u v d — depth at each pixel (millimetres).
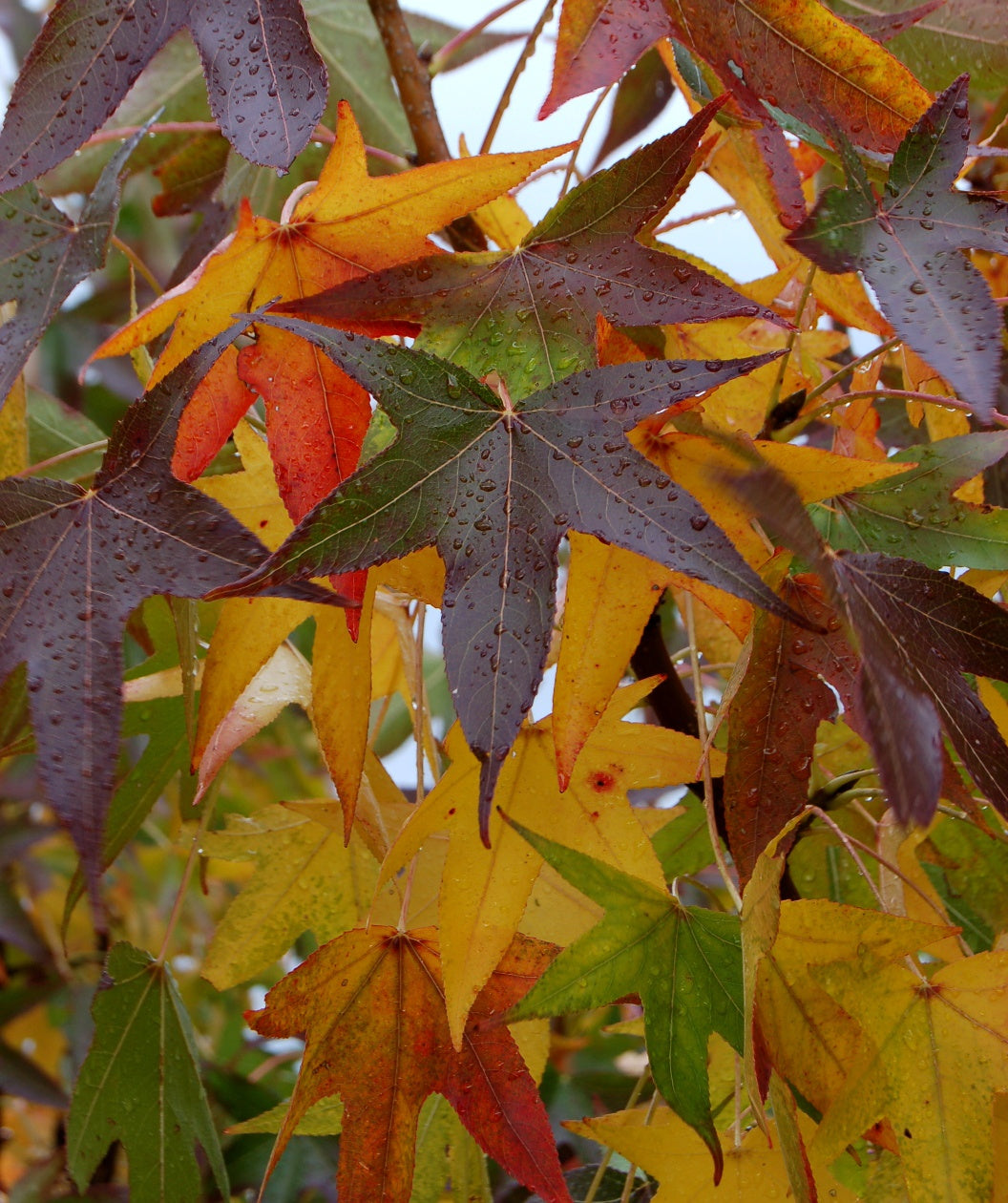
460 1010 942
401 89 1106
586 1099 1297
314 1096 959
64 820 905
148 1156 1037
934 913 1020
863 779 1083
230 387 962
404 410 916
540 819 965
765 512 872
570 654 946
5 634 923
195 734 1022
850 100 981
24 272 986
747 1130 970
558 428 918
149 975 1038
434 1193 1044
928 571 950
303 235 960
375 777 1022
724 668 1093
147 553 923
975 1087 953
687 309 940
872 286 938
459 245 1073
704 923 942
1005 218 942
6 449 1053
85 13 935
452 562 906
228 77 928
